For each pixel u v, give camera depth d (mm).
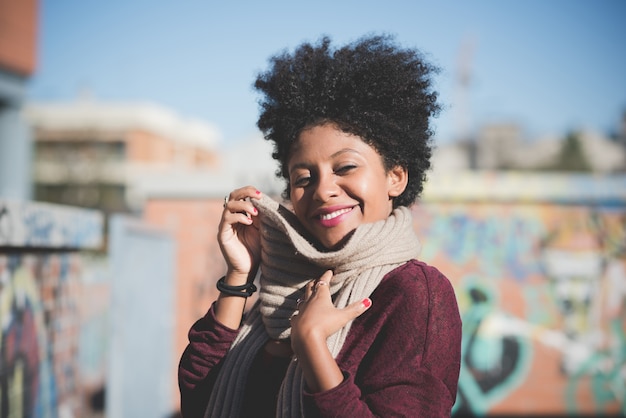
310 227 1524
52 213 3576
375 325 1397
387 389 1319
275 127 1646
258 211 1606
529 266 8117
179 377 1644
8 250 3363
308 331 1318
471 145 31250
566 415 7953
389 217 1500
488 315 8062
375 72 1525
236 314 1639
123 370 5059
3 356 3117
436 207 8180
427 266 1490
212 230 8461
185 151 40281
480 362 8016
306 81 1553
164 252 7211
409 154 1593
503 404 7969
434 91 1642
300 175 1519
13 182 11281
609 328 8016
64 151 26562
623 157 30344
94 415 7062
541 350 8023
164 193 8484
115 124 35000
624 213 8086
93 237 4344
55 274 3904
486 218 8164
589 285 8070
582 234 8125
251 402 1539
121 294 4949
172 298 7707
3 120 11203
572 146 29969
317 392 1301
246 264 1648
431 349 1371
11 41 10812
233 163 19078
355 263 1439
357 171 1486
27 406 3404
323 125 1506
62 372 3980
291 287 1524
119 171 33594
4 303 3150
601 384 7977
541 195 8062
